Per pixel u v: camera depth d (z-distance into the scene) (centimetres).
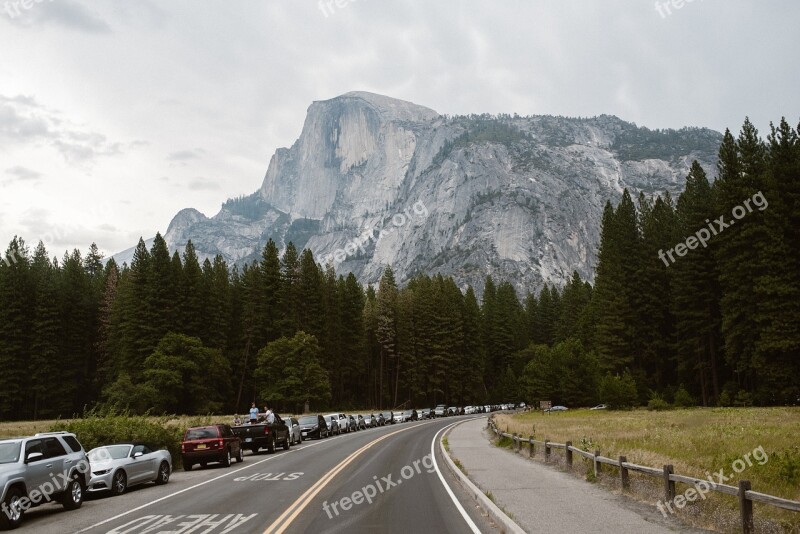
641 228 8594
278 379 8106
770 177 5406
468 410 10725
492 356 13362
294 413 8231
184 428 2875
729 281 5675
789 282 5175
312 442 3891
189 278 8162
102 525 1188
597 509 1191
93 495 1689
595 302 9412
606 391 6706
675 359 7588
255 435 2983
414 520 1168
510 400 12350
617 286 7912
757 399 5578
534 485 1566
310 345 8294
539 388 8919
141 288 7706
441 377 11331
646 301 7875
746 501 911
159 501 1499
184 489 1734
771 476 1342
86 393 8344
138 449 1866
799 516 1007
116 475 1683
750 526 901
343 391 10938
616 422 3794
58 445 1441
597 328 8281
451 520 1168
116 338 7912
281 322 8788
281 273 9112
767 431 2441
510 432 3291
